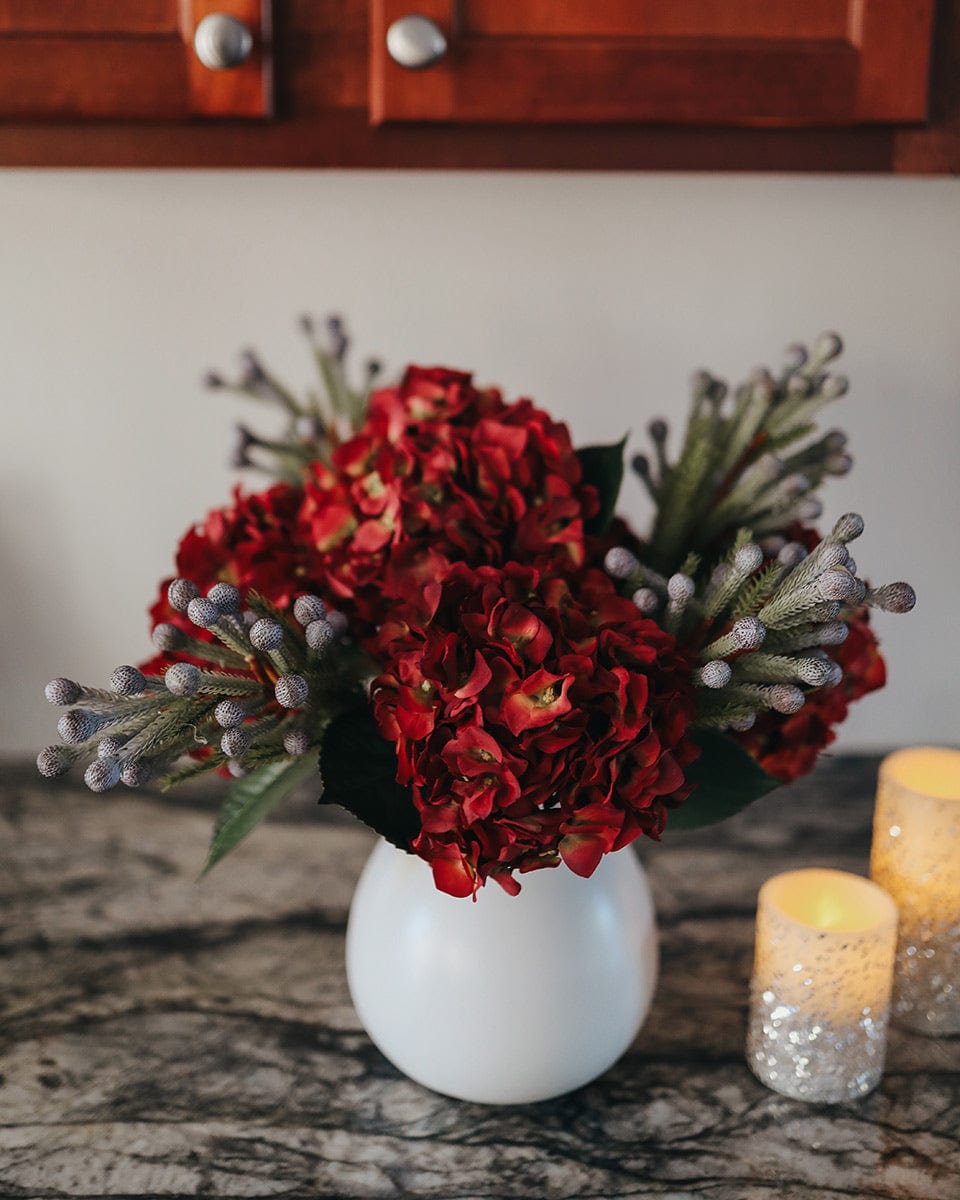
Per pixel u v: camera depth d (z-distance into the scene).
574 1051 0.63
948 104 0.75
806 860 0.90
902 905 0.72
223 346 1.03
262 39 0.70
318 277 1.01
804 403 0.72
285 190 0.99
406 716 0.51
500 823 0.49
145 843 0.92
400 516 0.57
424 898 0.63
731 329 1.04
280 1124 0.64
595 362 1.04
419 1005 0.62
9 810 0.97
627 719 0.50
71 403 1.03
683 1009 0.73
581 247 1.01
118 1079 0.67
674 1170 0.61
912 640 1.13
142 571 1.08
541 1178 0.60
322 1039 0.70
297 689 0.50
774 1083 0.66
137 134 0.75
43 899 0.84
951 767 0.79
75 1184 0.59
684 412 1.06
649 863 0.90
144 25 0.70
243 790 0.64
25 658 1.10
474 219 1.00
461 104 0.71
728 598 0.55
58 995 0.74
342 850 0.92
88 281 1.00
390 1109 0.65
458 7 0.70
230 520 0.65
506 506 0.58
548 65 0.71
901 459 1.08
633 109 0.72
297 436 0.85
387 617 0.57
